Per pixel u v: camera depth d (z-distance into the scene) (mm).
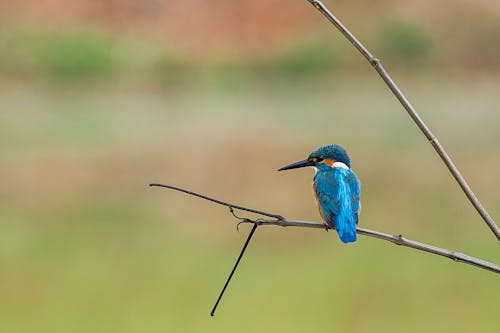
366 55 3281
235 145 16781
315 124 19344
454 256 3621
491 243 11289
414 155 15719
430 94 23719
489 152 15852
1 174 14203
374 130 18484
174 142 17219
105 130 18406
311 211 12859
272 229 12188
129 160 15523
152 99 23453
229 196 13539
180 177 14703
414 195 13078
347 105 22078
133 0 27281
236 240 11680
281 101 22984
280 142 17234
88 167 14906
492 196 13102
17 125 18781
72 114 20469
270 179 14594
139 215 12633
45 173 14508
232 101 23125
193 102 22891
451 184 13469
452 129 18438
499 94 23750
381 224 11680
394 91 3301
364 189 13164
